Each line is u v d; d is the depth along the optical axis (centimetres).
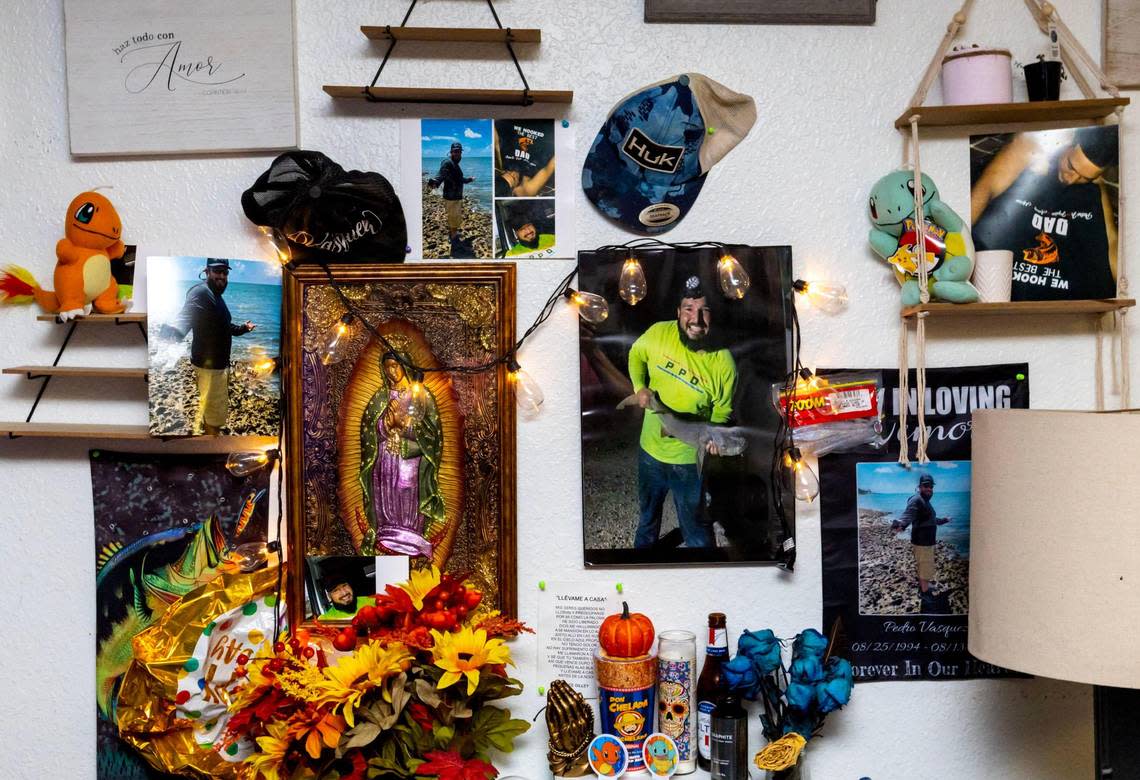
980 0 147
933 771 147
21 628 146
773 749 126
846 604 146
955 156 147
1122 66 147
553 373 146
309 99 144
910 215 140
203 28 143
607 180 144
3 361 146
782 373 145
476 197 144
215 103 143
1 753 145
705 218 146
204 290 140
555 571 146
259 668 130
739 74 146
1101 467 106
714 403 145
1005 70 142
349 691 122
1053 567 109
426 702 124
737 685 131
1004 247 146
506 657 128
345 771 127
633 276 139
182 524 145
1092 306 139
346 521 143
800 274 147
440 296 143
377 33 138
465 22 145
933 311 140
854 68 147
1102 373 147
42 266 145
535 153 145
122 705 136
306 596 143
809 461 146
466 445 144
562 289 145
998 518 116
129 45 143
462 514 144
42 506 146
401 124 144
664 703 137
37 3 145
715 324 145
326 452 143
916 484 146
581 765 135
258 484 145
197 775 136
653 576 145
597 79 145
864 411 146
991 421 118
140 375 140
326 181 137
